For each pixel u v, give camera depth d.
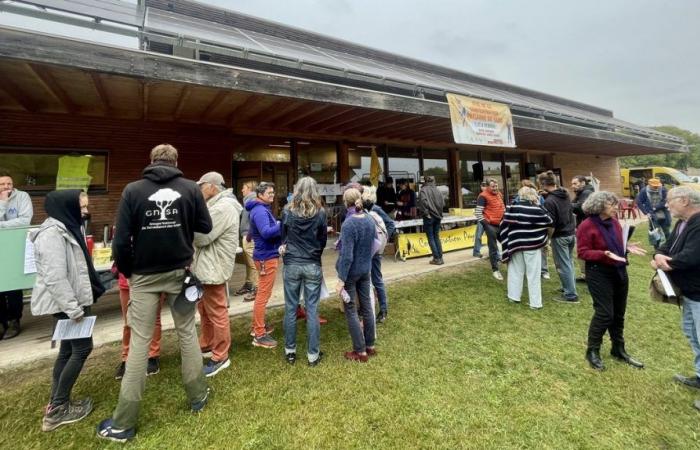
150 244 2.03
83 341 2.17
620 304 3.02
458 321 3.84
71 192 2.17
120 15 4.00
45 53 2.91
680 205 2.54
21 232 3.13
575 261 6.59
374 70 6.61
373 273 3.79
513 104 7.39
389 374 2.76
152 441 2.02
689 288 2.53
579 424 2.25
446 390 2.57
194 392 2.25
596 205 2.88
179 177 2.21
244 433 2.10
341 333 3.53
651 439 2.14
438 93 6.27
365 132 8.37
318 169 8.57
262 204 3.19
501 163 12.91
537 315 4.04
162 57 3.43
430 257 6.91
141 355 2.08
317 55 6.53
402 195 8.88
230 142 6.96
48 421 2.10
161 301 2.21
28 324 3.69
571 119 9.08
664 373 2.86
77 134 5.59
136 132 6.05
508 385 2.65
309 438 2.06
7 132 5.07
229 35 5.75
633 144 10.88
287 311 2.87
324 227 2.92
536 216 4.21
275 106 5.37
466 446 2.03
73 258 2.13
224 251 2.65
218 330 2.73
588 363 2.99
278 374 2.72
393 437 2.09
